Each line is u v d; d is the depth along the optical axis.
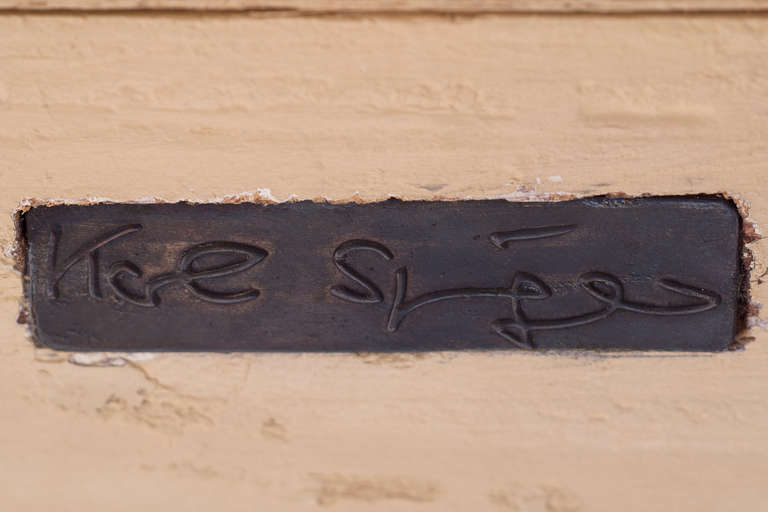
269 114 0.87
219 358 1.00
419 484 1.08
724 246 0.88
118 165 0.90
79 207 0.91
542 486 1.07
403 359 1.00
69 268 0.92
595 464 1.05
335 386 1.02
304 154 0.89
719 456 1.03
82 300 0.94
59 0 0.81
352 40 0.83
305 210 0.90
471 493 1.07
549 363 0.99
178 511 1.11
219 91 0.86
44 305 0.94
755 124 0.85
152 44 0.83
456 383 1.01
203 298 0.93
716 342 0.93
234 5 0.82
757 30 0.81
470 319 0.94
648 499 1.06
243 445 1.07
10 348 1.00
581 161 0.88
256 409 1.05
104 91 0.86
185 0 0.81
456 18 0.81
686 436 1.02
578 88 0.84
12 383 1.03
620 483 1.06
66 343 0.96
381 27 0.82
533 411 1.03
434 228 0.90
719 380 0.99
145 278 0.92
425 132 0.87
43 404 1.04
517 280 0.91
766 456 1.03
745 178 0.87
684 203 0.87
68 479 1.09
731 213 0.87
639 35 0.81
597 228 0.89
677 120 0.85
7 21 0.82
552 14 0.81
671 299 0.90
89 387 1.03
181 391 1.03
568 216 0.89
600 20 0.81
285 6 0.81
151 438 1.07
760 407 1.00
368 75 0.84
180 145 0.89
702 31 0.81
